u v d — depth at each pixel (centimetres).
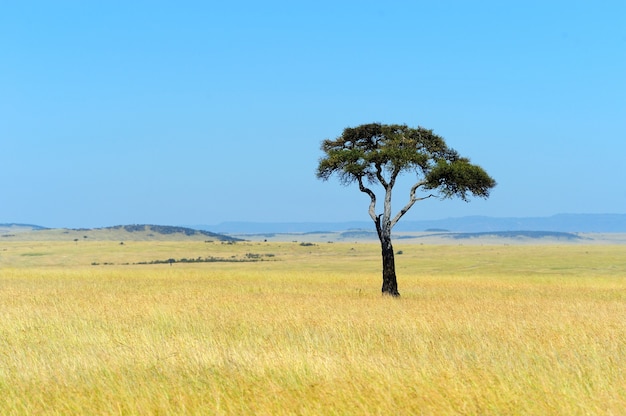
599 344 2123
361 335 2409
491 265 11094
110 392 1493
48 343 2259
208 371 1714
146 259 14712
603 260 12100
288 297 4119
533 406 1330
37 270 7669
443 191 4828
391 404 1327
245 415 1305
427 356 1916
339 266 11194
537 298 4253
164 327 2673
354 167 4684
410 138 5072
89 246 17925
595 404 1323
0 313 3078
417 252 16825
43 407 1400
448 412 1295
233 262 13275
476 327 2588
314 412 1300
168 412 1324
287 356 1852
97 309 3294
